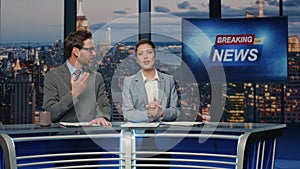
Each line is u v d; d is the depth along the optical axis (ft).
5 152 7.61
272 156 9.16
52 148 8.52
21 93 18.35
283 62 17.56
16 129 8.37
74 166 8.62
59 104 9.51
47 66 18.49
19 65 18.44
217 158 8.73
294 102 18.13
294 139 18.10
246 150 7.83
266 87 18.21
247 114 18.13
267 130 8.60
